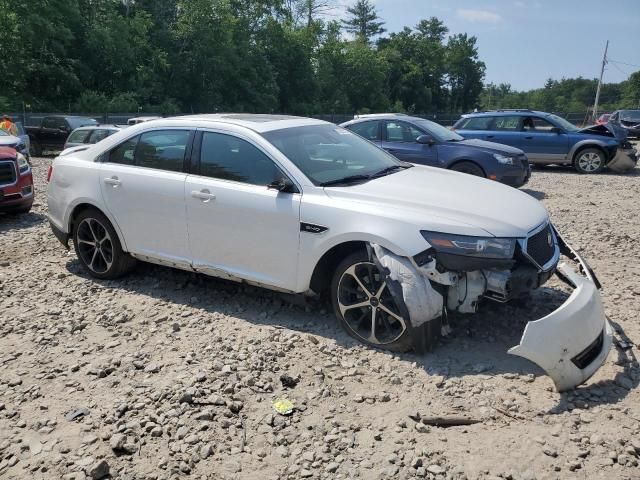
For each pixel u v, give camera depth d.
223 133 4.91
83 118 23.50
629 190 12.13
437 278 3.84
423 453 3.03
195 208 4.88
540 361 3.41
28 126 23.84
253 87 49.81
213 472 2.93
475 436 3.17
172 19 46.97
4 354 4.25
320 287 4.48
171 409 3.45
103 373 3.90
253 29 52.28
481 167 10.60
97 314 4.96
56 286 5.68
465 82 99.62
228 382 3.76
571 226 8.23
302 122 5.29
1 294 5.47
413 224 3.92
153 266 6.12
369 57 64.12
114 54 39.06
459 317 4.62
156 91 41.75
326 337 4.41
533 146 15.33
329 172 4.67
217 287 5.52
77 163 5.79
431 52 89.19
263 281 4.63
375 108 65.88
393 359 4.03
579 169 15.20
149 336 4.52
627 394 3.54
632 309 4.88
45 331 4.63
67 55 37.75
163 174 5.13
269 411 3.45
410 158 11.15
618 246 7.05
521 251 3.91
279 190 4.44
